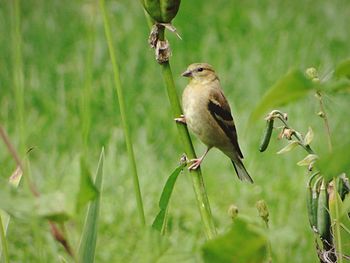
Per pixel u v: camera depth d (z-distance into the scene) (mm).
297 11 18406
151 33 4199
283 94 2572
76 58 16531
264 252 2748
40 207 2768
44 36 17266
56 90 15352
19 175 4184
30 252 9641
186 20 18234
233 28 17781
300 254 9359
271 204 11609
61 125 14055
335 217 4273
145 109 14812
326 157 2660
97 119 14523
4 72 15906
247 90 15445
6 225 4230
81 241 3838
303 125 13516
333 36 17312
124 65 16266
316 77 4102
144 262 3242
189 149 4336
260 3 18875
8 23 17406
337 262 4184
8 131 13844
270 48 16812
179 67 16562
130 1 18594
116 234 10359
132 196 11773
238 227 2688
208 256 2768
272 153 13062
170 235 10578
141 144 13578
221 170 12773
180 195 11711
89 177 2750
